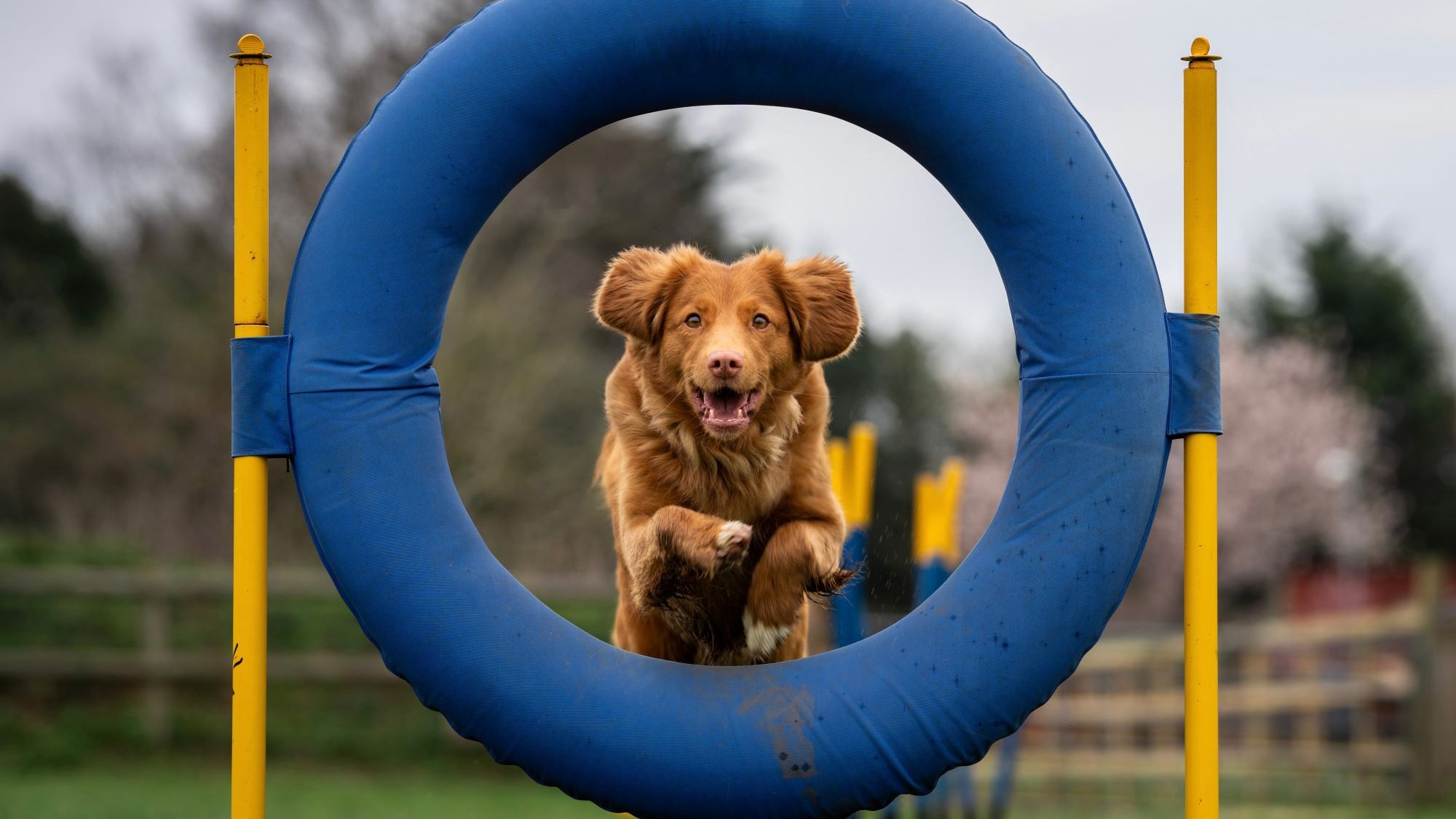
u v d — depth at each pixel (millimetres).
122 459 21438
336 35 22906
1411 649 14305
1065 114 4273
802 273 4652
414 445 4156
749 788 4039
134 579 14508
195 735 14312
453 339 19734
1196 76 4398
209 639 15422
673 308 4566
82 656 14672
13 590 14195
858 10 4230
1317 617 27109
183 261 23016
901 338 29656
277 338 4207
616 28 4227
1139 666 15359
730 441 4516
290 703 14938
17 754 13648
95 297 26750
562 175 25109
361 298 4148
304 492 4156
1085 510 4125
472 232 4297
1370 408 33750
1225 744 15711
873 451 8250
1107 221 4227
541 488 19875
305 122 22391
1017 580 4121
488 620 4090
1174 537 28297
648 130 26422
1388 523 32500
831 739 4043
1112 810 13711
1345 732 15445
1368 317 34344
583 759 4055
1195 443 4332
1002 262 4301
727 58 4250
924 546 9195
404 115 4219
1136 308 4219
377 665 14648
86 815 9930
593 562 20312
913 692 4078
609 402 4789
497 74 4223
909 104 4258
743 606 4758
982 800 14141
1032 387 4250
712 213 27422
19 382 21906
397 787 13180
